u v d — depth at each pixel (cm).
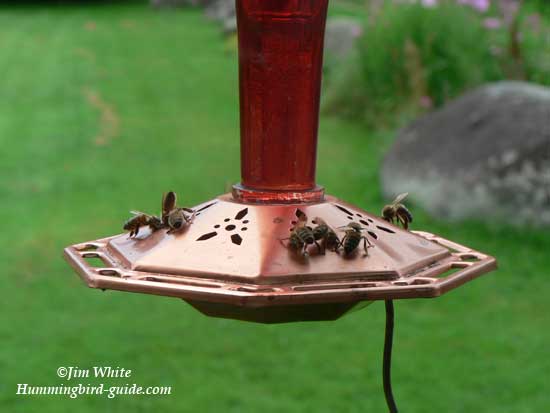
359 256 179
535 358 515
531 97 767
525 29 1048
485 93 800
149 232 200
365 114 1155
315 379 495
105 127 1202
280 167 198
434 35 1051
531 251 682
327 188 866
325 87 1293
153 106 1331
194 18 2364
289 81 195
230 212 191
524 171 712
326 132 1110
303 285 167
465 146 762
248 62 197
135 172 978
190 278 171
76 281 654
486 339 547
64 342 545
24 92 1438
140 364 516
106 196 883
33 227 779
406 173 799
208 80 1523
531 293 617
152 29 2158
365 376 497
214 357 529
